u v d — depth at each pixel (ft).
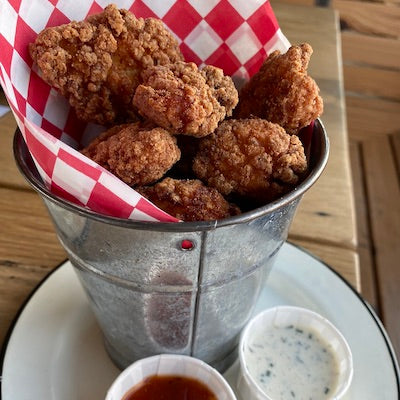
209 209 0.78
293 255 1.13
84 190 0.72
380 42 2.46
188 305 0.83
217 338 0.93
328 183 1.33
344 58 2.52
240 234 0.74
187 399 0.88
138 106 0.80
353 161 2.38
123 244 0.73
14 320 0.98
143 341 0.91
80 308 1.02
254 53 0.96
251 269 0.83
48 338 0.97
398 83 2.53
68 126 0.91
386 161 2.39
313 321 0.99
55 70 0.84
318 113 0.86
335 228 1.21
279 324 1.00
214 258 0.76
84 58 0.85
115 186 0.70
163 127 0.79
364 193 2.23
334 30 2.11
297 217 1.23
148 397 0.88
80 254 0.80
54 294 1.03
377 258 1.91
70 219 0.74
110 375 0.95
